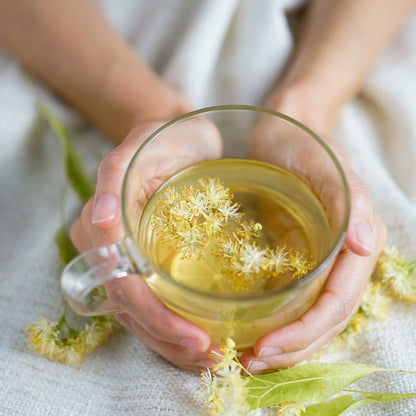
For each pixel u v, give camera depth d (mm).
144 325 354
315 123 451
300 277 311
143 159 322
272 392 345
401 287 406
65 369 405
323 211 336
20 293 437
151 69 516
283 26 513
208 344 347
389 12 507
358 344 405
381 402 370
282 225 334
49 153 517
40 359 407
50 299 432
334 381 350
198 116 336
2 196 502
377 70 519
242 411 337
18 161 511
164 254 324
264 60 504
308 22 523
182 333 341
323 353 405
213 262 317
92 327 404
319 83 477
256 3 503
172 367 392
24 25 498
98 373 405
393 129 501
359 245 344
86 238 402
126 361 407
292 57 517
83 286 335
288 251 323
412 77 513
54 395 392
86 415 385
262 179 351
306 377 349
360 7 502
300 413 359
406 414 365
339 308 357
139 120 465
